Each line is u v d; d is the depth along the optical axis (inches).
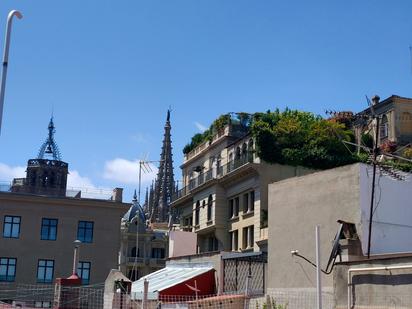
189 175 2492.6
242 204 1891.0
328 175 1029.2
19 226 2058.3
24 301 1953.7
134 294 1296.8
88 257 2091.5
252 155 1859.0
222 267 1358.3
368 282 739.4
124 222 4288.9
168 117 6407.5
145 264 4188.0
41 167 2866.6
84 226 2116.1
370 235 902.4
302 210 1071.6
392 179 996.6
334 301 782.5
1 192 2053.4
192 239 2135.8
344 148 1806.1
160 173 6254.9
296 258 1059.9
